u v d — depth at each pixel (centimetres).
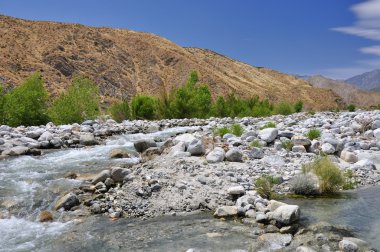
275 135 1617
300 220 837
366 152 1480
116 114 3531
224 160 1294
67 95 2911
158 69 11706
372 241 729
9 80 7156
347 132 1867
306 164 1182
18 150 1547
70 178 1170
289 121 2395
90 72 9856
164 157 1368
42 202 989
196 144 1356
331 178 1061
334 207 928
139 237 786
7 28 9606
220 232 798
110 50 11431
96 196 1005
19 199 995
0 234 819
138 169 1181
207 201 959
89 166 1330
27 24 10350
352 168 1270
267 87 14925
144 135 2147
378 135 1758
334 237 739
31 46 9506
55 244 767
